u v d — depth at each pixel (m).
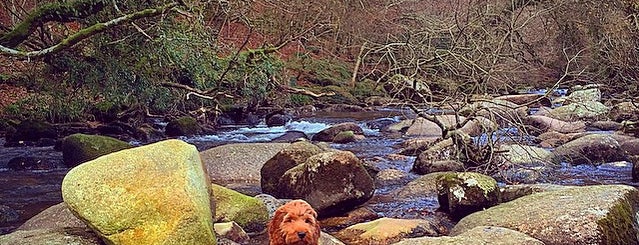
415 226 7.47
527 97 19.38
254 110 20.81
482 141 12.67
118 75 14.27
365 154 14.11
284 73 22.41
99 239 5.82
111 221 5.53
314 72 25.69
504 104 13.18
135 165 5.88
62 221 7.48
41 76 15.58
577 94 19.78
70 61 14.01
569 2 20.97
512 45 15.73
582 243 6.50
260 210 7.90
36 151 14.57
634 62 18.03
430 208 9.02
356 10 23.95
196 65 14.63
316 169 8.72
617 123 16.95
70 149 12.97
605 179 10.78
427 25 17.70
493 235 6.29
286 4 20.03
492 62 14.28
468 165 11.47
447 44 16.09
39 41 14.37
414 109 12.29
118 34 13.65
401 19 22.25
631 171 11.27
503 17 16.91
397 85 14.30
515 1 18.89
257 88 16.00
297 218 4.88
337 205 8.53
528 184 9.85
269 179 9.84
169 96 15.50
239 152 12.51
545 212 7.00
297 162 9.77
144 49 13.88
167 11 12.63
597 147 12.15
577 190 7.66
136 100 16.59
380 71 18.72
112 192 5.64
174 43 13.85
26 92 17.75
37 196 10.27
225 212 7.61
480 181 8.44
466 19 16.58
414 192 9.84
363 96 24.27
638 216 7.26
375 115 22.17
